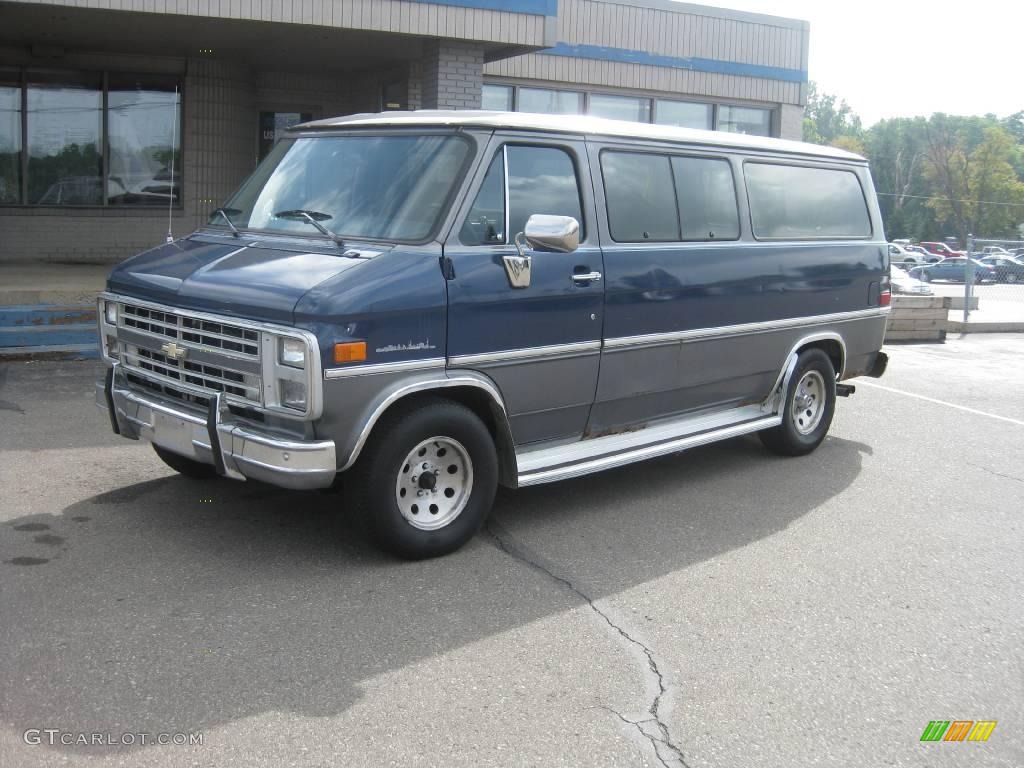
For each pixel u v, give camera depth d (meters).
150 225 14.38
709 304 6.42
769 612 4.72
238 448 4.66
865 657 4.30
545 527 5.75
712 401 6.80
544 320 5.41
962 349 14.44
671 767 3.39
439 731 3.52
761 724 3.71
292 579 4.77
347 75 15.50
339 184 5.46
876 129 131.00
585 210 5.69
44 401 7.95
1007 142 106.50
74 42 12.90
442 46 11.79
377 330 4.66
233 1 10.52
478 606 4.59
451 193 5.09
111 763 3.22
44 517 5.44
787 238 7.10
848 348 7.77
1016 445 8.34
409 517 5.00
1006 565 5.50
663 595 4.85
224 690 3.72
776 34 17.84
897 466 7.51
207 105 14.27
